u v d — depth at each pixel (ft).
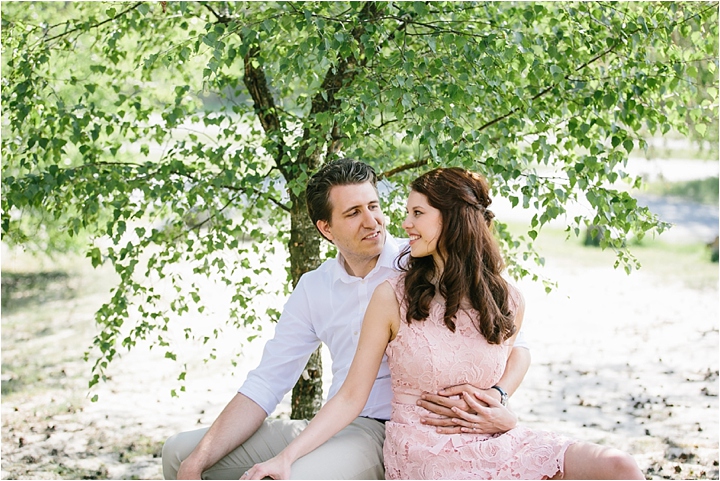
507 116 11.07
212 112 12.37
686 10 10.52
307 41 9.64
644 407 19.02
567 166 11.17
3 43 12.51
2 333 27.40
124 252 11.84
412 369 7.82
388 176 12.36
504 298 8.00
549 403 19.48
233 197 12.60
